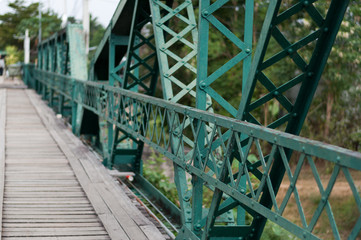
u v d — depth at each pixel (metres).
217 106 14.41
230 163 3.29
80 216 5.00
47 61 22.20
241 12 14.45
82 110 10.98
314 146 2.26
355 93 11.89
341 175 10.86
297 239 6.00
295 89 13.09
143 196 6.98
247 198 2.92
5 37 59.91
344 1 3.00
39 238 4.28
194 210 4.00
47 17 50.69
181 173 4.50
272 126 3.39
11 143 9.84
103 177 6.86
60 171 7.27
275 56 3.14
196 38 5.48
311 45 12.12
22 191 6.00
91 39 35.38
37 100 20.38
